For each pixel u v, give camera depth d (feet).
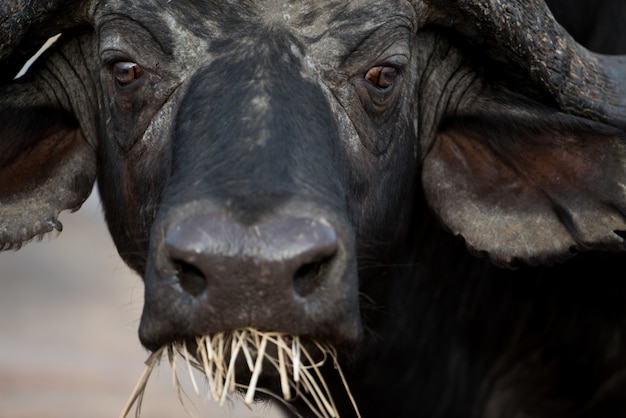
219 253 41.55
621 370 65.98
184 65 49.93
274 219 41.98
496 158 56.85
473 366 68.13
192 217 42.34
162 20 50.29
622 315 65.21
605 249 54.70
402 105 54.49
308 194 43.37
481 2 52.49
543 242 55.52
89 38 56.34
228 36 49.34
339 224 43.57
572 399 68.18
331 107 50.03
